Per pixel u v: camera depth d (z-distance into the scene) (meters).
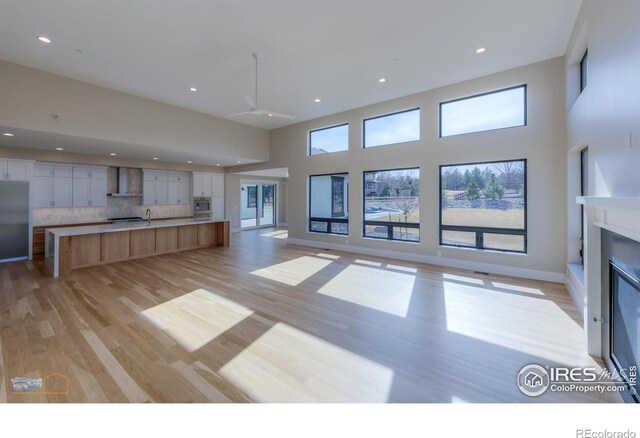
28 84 4.77
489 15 3.49
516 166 5.02
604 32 2.40
